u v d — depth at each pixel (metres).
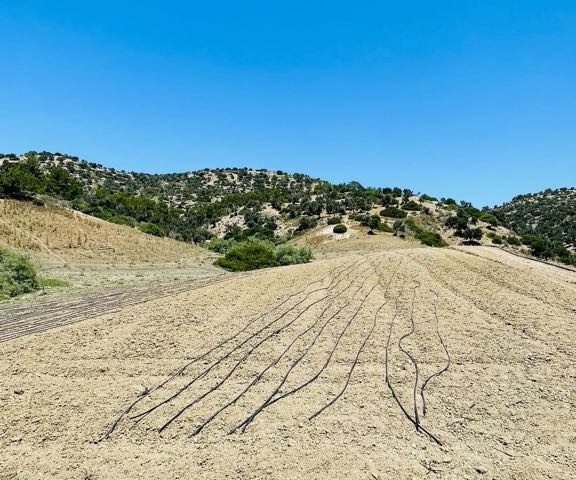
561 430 7.14
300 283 17.12
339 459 6.34
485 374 9.10
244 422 7.30
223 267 36.09
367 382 8.74
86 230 43.34
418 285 16.20
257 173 170.12
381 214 79.31
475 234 69.88
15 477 5.96
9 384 8.54
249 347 10.58
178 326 12.00
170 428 7.16
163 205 87.25
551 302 13.75
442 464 6.29
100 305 15.22
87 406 7.84
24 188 50.72
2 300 18.58
